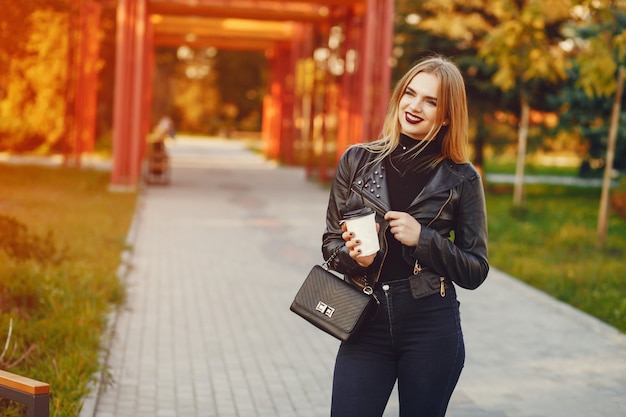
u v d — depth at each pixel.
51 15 28.34
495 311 9.77
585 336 8.69
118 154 22.91
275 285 11.02
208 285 10.84
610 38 11.74
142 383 6.61
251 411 6.07
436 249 3.42
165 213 18.38
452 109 3.56
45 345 6.75
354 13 27.12
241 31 36.59
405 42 27.17
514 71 13.02
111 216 16.64
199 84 85.75
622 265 13.38
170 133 25.25
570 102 22.97
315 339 8.27
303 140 40.34
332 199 3.71
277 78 42.00
